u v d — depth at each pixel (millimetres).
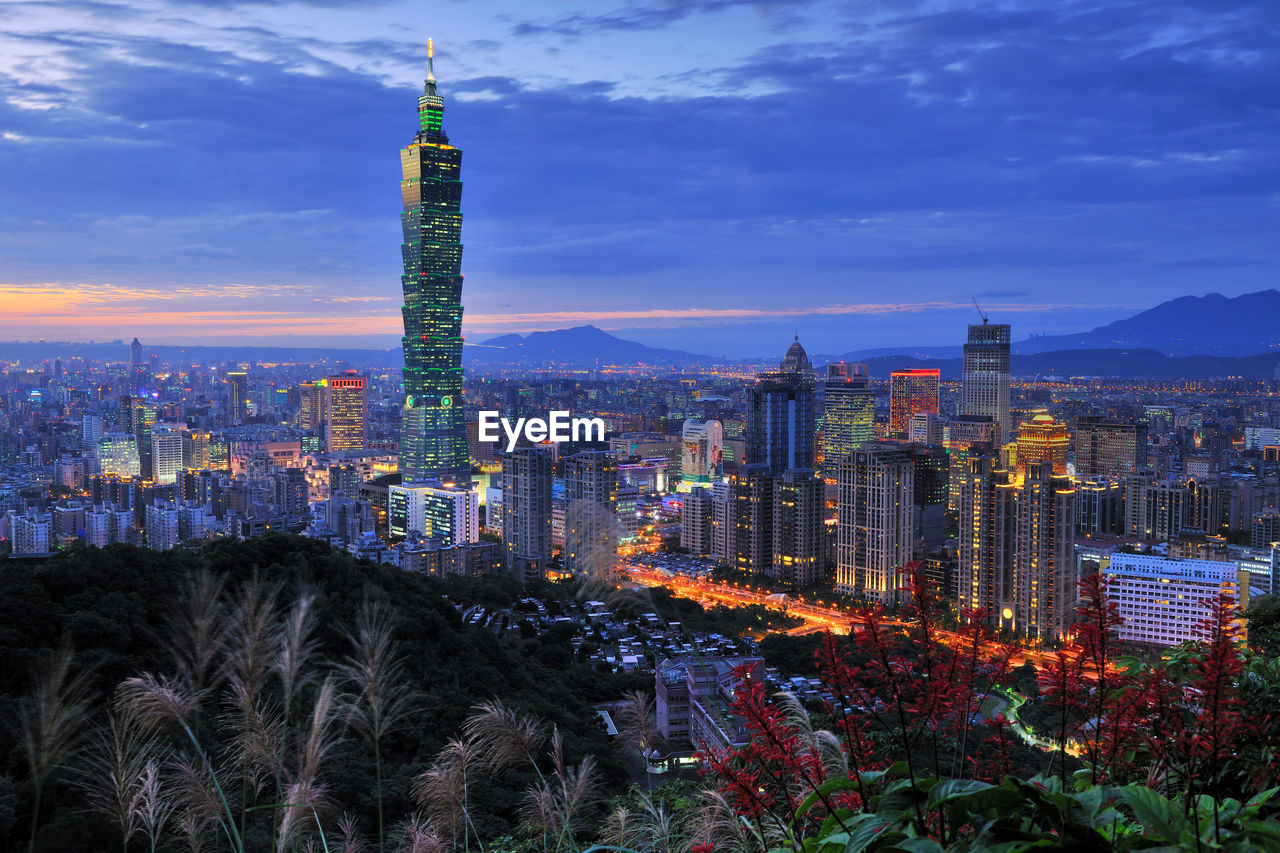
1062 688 8266
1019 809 6949
